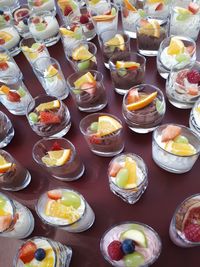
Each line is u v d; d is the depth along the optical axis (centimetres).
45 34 45
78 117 37
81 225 27
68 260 27
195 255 26
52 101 36
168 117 35
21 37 49
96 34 46
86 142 35
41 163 30
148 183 30
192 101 33
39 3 50
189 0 43
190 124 32
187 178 30
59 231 29
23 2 58
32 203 31
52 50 46
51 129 34
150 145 33
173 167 29
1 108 41
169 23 42
